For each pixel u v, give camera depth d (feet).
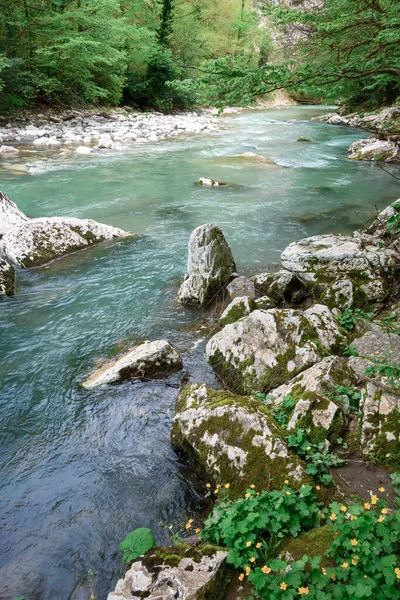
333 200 34.73
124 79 90.27
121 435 12.10
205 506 9.95
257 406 11.10
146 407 13.12
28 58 72.95
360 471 9.59
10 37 72.59
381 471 9.57
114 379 13.96
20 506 9.88
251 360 13.70
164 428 12.33
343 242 20.45
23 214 27.76
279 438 10.09
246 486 9.44
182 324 17.78
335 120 86.53
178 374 14.55
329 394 11.28
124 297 19.84
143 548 8.22
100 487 10.45
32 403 13.25
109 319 18.04
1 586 8.16
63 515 9.68
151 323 17.79
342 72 15.06
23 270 22.38
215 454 10.29
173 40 108.06
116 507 9.91
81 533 9.26
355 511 7.84
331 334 14.05
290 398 11.53
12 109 69.15
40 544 9.01
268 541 8.13
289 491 8.69
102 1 76.23
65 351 15.83
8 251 22.81
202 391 12.18
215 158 51.08
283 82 14.89
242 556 7.75
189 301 19.20
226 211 31.65
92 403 13.26
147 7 102.73
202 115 102.78
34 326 17.44
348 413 10.96
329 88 15.96
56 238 24.43
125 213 31.24
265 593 7.09
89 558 8.72
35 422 12.53
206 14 125.29
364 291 16.96
